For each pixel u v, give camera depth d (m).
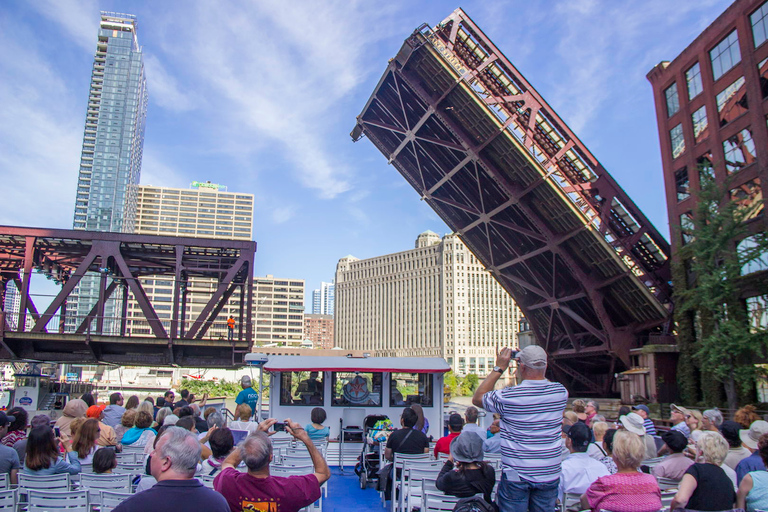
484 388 4.93
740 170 27.53
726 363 25.42
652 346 29.08
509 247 32.00
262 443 4.33
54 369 32.06
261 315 187.38
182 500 3.54
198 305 138.62
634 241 30.11
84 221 184.88
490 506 4.85
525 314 36.19
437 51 25.33
